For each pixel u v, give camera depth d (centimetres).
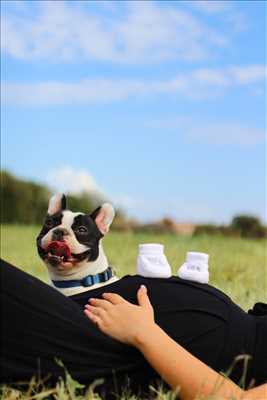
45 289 153
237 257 423
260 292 298
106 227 185
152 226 906
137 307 158
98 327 156
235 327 163
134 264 401
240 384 160
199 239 552
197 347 160
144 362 157
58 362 149
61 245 177
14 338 148
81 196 853
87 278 180
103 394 155
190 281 169
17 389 152
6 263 151
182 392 150
